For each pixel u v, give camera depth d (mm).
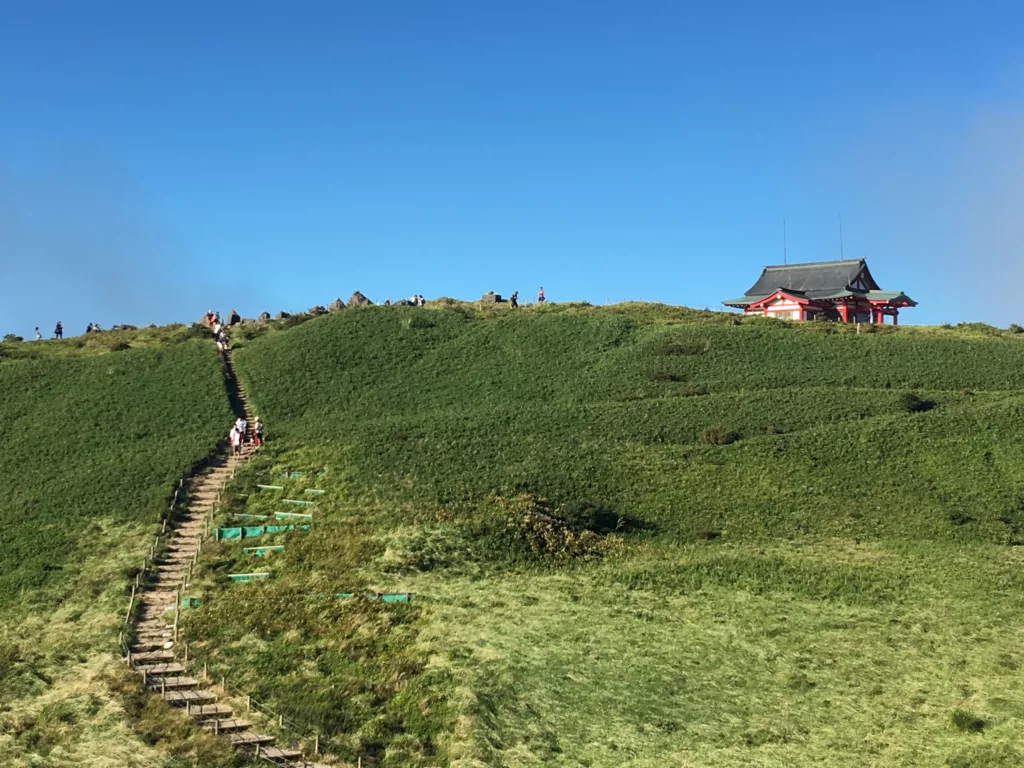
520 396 69688
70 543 46469
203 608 39344
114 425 62750
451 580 41844
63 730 30875
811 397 66438
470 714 31047
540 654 35094
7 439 61344
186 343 80750
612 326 85562
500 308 96125
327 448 57875
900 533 47938
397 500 49312
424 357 78688
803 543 46906
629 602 39969
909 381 71438
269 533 46781
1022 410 62562
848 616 38312
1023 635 36219
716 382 71438
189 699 32750
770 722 30875
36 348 82875
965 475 54250
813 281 110375
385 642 36031
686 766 28484
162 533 47219
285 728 30906
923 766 27891
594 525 48156
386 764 29344
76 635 37844
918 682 32875
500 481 51656
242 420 59406
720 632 37000
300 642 36281
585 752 29500
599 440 59312
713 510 50531
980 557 44750
